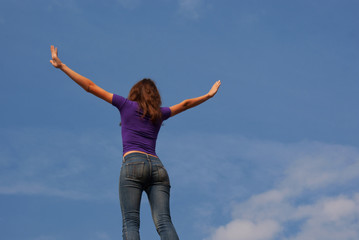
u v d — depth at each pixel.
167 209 4.31
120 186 4.30
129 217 4.19
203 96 5.16
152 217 4.32
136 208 4.23
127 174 4.27
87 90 4.54
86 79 4.53
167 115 4.83
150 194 4.36
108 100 4.60
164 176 4.40
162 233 4.14
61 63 4.50
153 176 4.34
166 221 4.21
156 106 4.66
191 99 5.07
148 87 4.75
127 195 4.24
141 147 4.42
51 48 4.54
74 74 4.49
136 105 4.60
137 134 4.47
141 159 4.31
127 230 4.11
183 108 5.02
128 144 4.43
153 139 4.57
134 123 4.52
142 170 4.27
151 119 4.59
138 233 4.12
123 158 4.39
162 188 4.38
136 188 4.27
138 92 4.73
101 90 4.58
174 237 4.12
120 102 4.58
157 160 4.44
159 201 4.30
